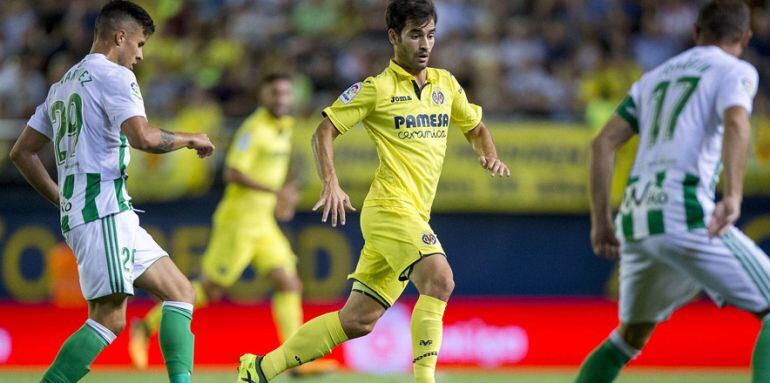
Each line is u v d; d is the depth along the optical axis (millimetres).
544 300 38594
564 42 47906
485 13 49750
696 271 17953
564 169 38719
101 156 18078
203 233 38281
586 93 46219
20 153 19406
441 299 18375
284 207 30344
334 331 19516
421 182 19219
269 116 30766
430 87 19422
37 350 34906
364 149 38094
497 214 38750
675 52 49688
